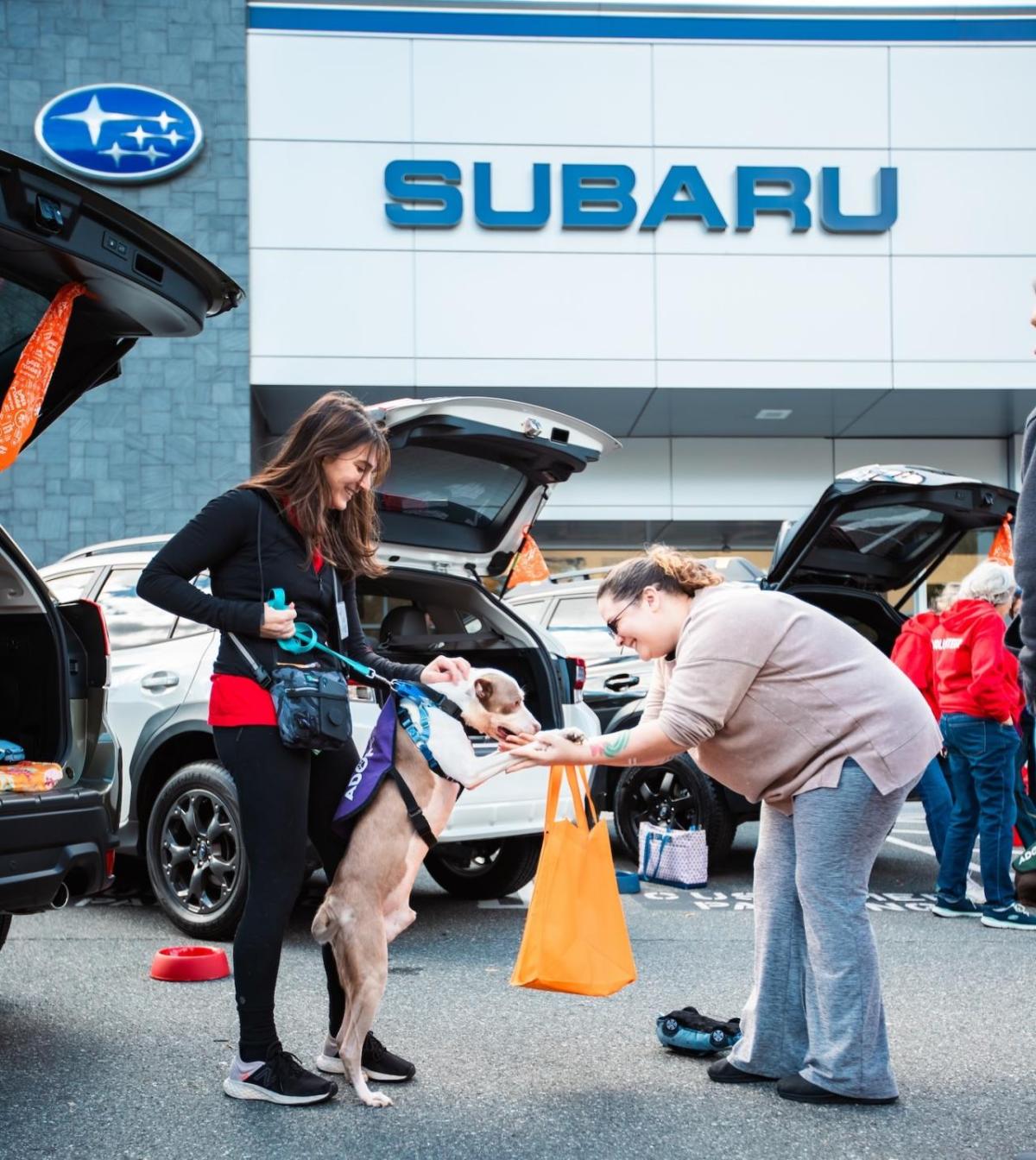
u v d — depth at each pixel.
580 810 3.27
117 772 3.74
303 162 12.35
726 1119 2.99
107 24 12.20
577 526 13.95
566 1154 2.76
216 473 12.10
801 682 3.19
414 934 5.17
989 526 7.01
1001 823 5.36
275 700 3.03
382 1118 2.98
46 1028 3.72
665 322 12.52
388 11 12.44
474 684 3.34
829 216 12.58
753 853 7.61
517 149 12.51
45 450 11.95
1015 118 12.74
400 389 12.48
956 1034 3.73
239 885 4.75
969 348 12.65
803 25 12.70
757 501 14.08
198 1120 2.95
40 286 3.17
